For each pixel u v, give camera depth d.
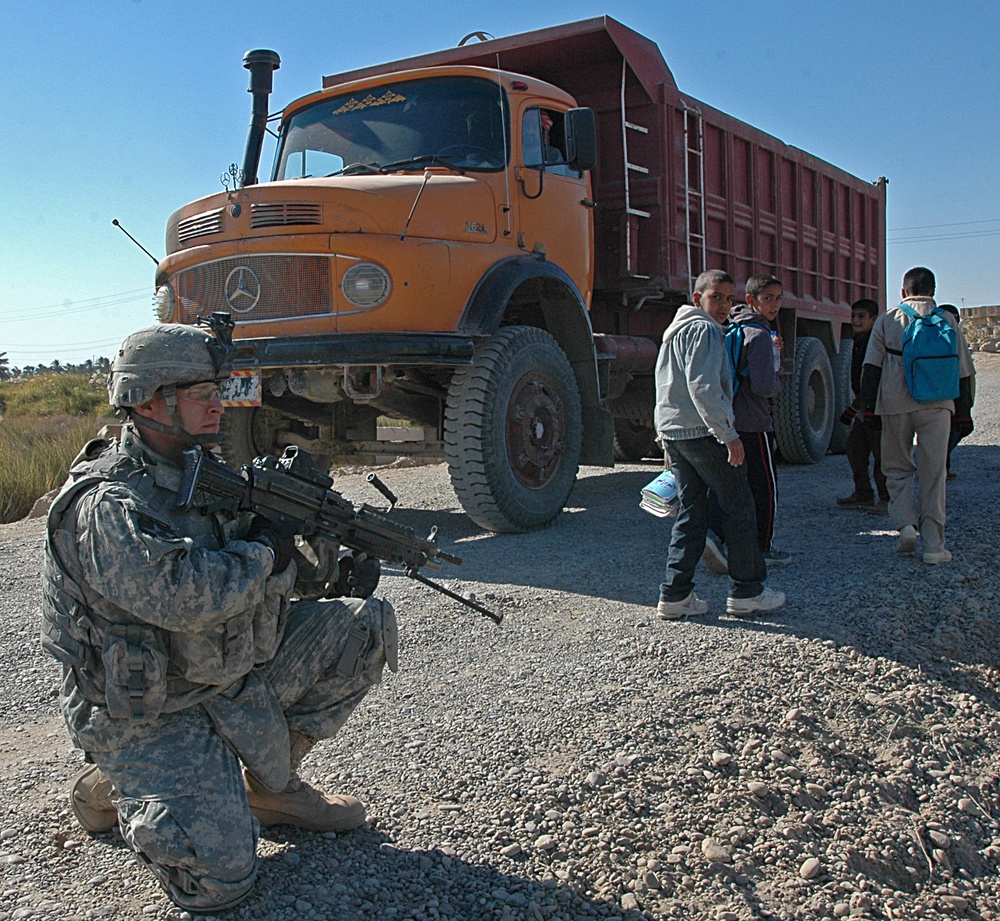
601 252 8.49
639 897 2.74
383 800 3.10
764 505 5.22
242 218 6.57
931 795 3.54
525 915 2.58
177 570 2.25
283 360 6.41
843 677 4.21
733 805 3.21
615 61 8.31
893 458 6.04
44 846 2.81
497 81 7.30
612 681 4.04
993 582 5.60
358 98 7.73
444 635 4.67
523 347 6.90
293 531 2.61
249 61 8.02
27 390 28.48
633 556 6.24
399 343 6.30
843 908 2.85
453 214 6.72
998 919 3.02
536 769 3.29
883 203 13.73
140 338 2.39
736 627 4.73
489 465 6.68
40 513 9.36
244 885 2.38
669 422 4.73
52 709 3.95
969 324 36.31
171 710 2.39
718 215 9.30
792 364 10.72
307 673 2.65
